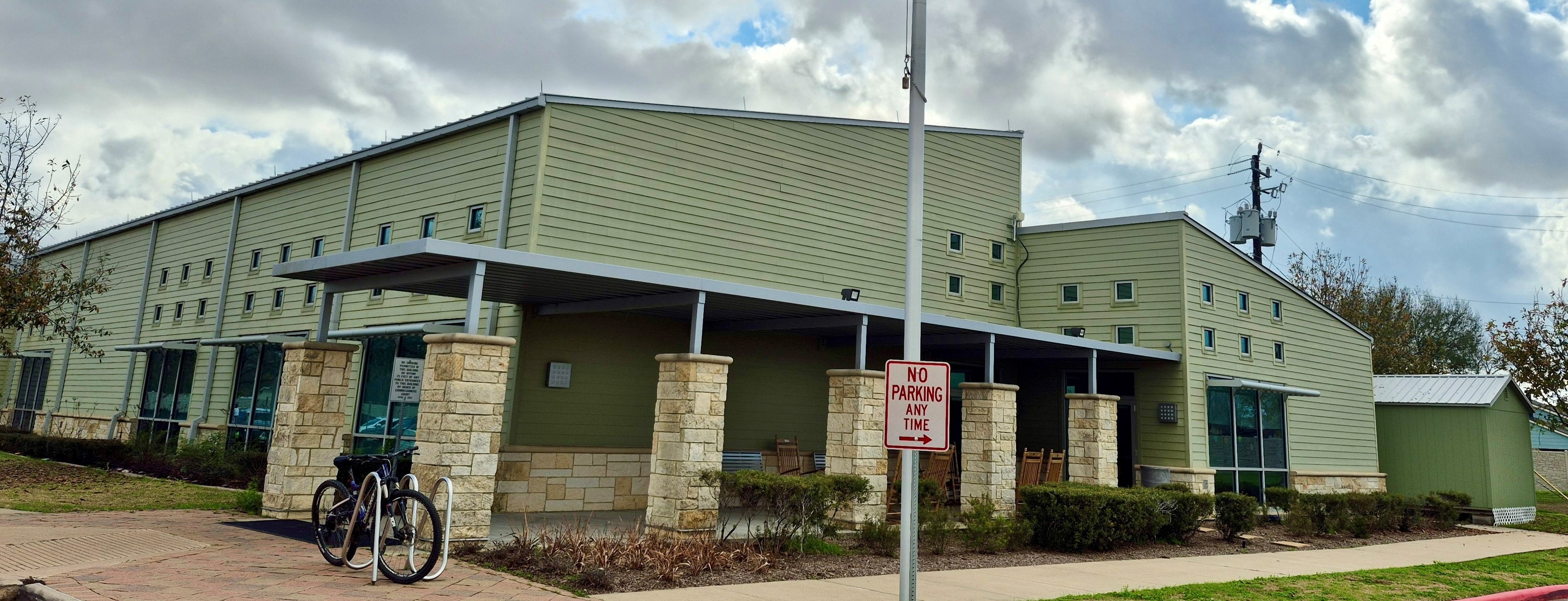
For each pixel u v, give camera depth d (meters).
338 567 9.08
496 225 15.25
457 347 10.46
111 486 16.77
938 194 20.56
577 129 15.32
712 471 11.77
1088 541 13.33
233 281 22.20
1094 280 21.02
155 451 20.53
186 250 24.55
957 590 9.72
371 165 18.62
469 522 10.34
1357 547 16.14
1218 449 20.08
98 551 9.46
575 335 15.53
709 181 16.83
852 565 11.05
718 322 16.47
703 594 8.77
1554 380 24.19
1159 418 19.83
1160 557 13.55
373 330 16.97
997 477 15.50
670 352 16.70
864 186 19.19
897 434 7.22
